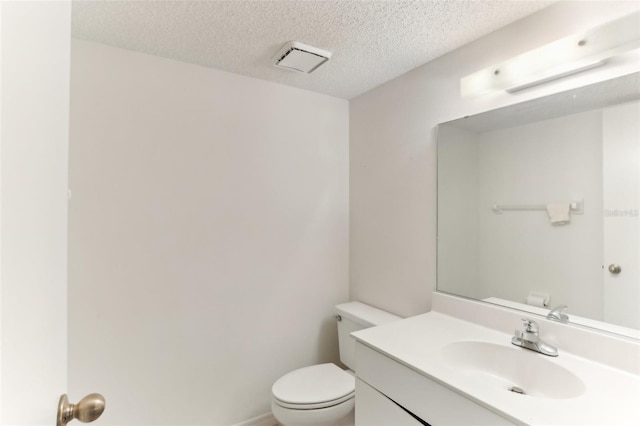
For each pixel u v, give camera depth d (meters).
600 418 0.79
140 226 1.60
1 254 0.32
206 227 1.77
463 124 1.54
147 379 1.61
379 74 1.86
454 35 1.44
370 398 1.25
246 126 1.89
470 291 1.51
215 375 1.79
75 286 1.46
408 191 1.82
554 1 1.20
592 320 1.13
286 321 2.03
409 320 1.52
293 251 2.06
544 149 1.27
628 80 1.05
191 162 1.73
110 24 1.35
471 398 0.89
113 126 1.54
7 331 0.33
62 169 0.56
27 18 0.37
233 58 1.67
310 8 1.25
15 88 0.34
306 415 1.46
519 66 1.28
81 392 1.47
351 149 2.27
